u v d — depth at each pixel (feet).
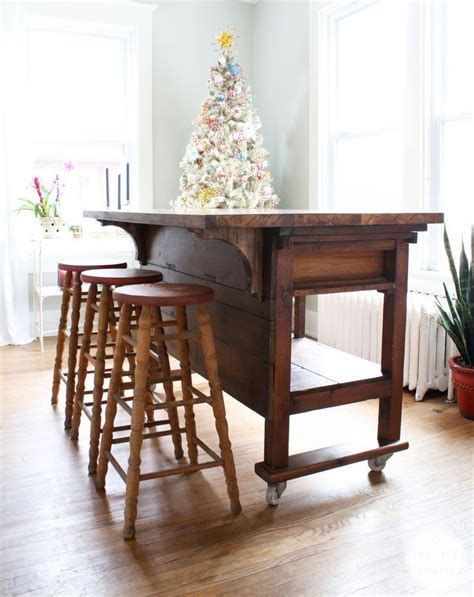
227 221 5.28
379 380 6.95
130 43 15.53
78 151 15.48
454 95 10.75
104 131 15.65
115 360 6.61
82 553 5.56
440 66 10.87
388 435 7.15
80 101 15.37
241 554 5.54
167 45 15.79
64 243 14.51
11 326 14.07
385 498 6.57
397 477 7.09
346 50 13.56
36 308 14.71
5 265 13.89
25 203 14.30
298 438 8.33
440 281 10.75
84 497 6.65
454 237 10.79
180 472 6.02
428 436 8.36
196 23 16.08
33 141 14.96
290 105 15.19
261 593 4.97
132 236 10.19
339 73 13.79
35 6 14.10
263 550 5.60
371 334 10.96
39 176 15.21
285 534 5.88
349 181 13.78
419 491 6.73
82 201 15.76
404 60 11.20
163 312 9.53
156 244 9.68
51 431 8.64
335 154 13.98
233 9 16.53
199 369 8.20
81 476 7.18
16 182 13.99
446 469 7.30
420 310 9.81
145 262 10.28
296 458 6.64
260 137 14.58
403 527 5.98
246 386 6.79
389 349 7.01
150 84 15.58
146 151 15.76
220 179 13.64
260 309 6.32
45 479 7.09
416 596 4.91
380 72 12.62
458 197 10.78
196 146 14.20
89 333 8.11
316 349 8.27
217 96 13.94
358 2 12.66
